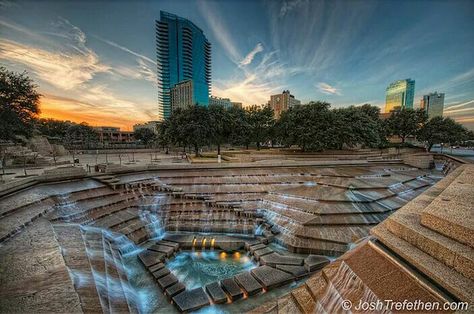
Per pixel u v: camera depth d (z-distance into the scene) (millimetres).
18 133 23672
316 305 4773
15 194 11383
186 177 18016
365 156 29953
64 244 7316
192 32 129750
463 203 5828
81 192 13109
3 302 4363
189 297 7559
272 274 8578
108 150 49500
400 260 4402
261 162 21531
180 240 11273
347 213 12008
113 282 6793
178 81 127938
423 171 23906
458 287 3354
